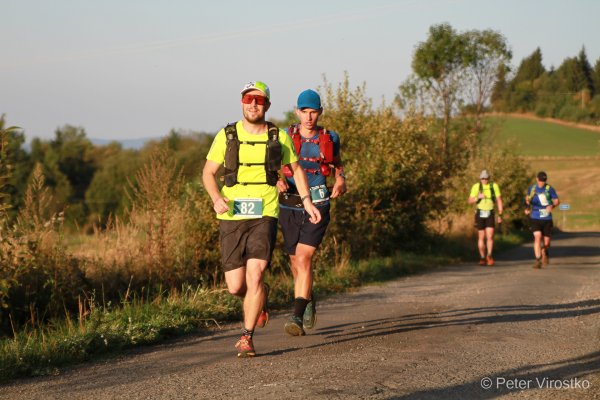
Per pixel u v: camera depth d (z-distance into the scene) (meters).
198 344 9.40
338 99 23.64
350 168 21.95
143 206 14.20
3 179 10.59
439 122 45.94
